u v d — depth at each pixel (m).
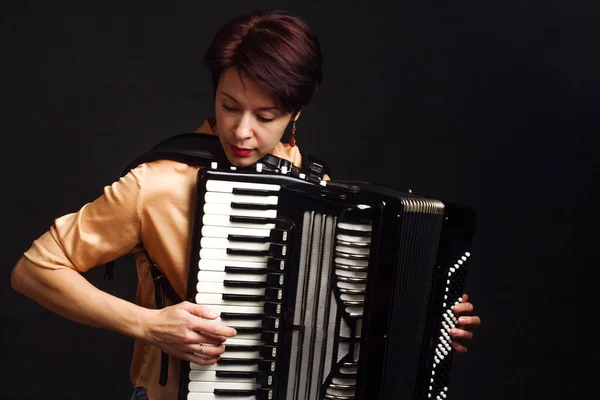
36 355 4.89
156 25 5.39
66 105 5.38
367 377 2.01
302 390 2.01
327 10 5.36
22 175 5.36
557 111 5.35
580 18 5.29
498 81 5.37
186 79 5.43
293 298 1.99
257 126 1.96
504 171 5.38
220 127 1.98
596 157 5.34
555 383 5.03
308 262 1.98
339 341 1.98
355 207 1.95
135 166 2.05
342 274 1.97
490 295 5.30
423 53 5.38
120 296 5.24
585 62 5.31
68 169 5.40
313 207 1.97
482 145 5.39
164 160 2.03
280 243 1.98
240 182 1.97
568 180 5.36
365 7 5.36
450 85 5.38
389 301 2.00
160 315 1.94
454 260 2.21
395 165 5.41
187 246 2.02
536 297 5.30
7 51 5.33
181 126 5.45
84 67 5.38
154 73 5.41
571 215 5.36
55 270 1.95
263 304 2.01
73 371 4.82
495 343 5.20
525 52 5.34
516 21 5.34
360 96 5.39
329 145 5.39
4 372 4.75
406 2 5.35
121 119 5.42
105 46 5.38
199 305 1.96
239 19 1.96
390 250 1.99
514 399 4.94
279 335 2.01
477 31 5.36
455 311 2.24
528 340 5.23
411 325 2.10
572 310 5.28
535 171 5.37
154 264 2.08
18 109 5.35
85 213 2.00
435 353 2.21
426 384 2.20
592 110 5.33
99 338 5.05
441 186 5.41
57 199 5.39
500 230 5.37
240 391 2.03
